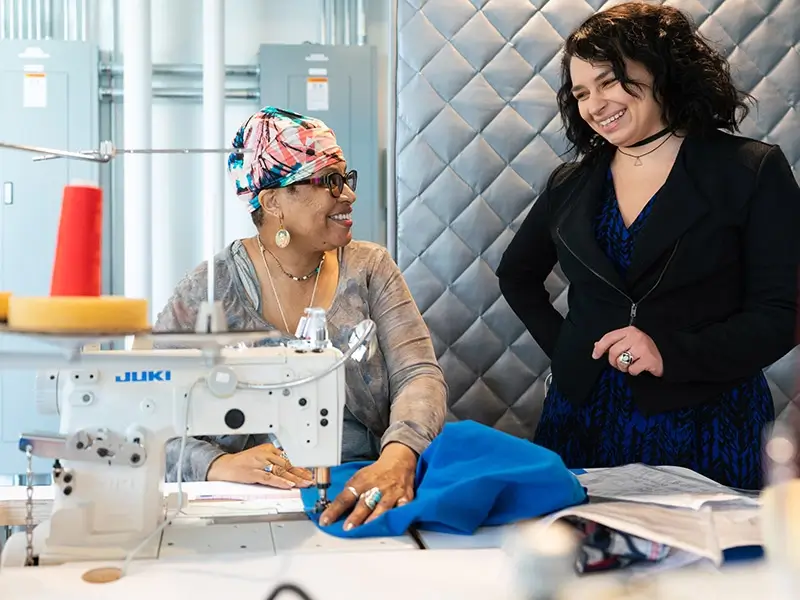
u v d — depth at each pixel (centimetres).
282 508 142
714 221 185
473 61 265
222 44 304
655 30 185
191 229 340
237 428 129
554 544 94
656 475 151
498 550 114
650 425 187
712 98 186
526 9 265
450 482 135
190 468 171
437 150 265
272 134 184
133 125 305
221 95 305
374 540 124
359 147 322
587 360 195
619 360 181
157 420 125
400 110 267
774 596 84
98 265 106
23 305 102
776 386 263
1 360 106
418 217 266
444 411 179
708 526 112
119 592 98
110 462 121
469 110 265
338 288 196
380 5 346
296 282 195
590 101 191
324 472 136
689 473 153
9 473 304
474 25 265
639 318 189
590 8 264
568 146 263
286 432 131
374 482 141
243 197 194
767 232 183
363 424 195
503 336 267
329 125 320
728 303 190
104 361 109
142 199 306
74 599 96
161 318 192
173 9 338
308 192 185
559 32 265
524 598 91
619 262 194
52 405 124
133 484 122
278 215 189
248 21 343
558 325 220
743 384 188
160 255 339
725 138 191
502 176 265
